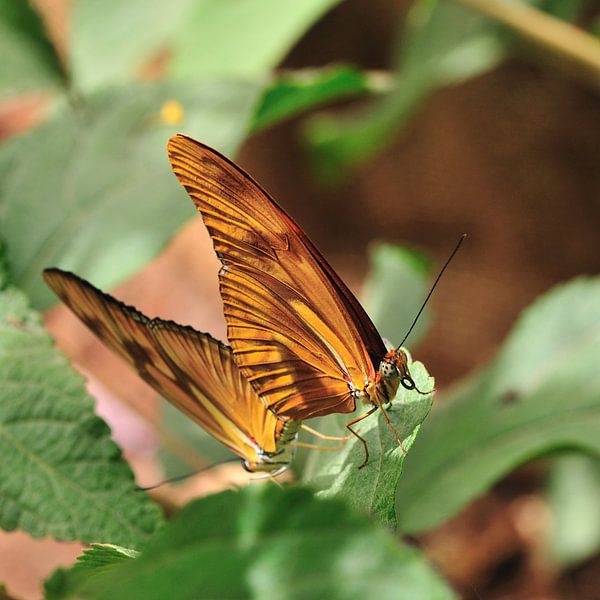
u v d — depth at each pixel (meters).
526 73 1.26
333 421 0.87
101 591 0.79
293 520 0.79
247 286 0.85
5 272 0.86
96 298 0.85
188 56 0.94
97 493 0.84
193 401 0.87
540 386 0.89
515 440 0.89
